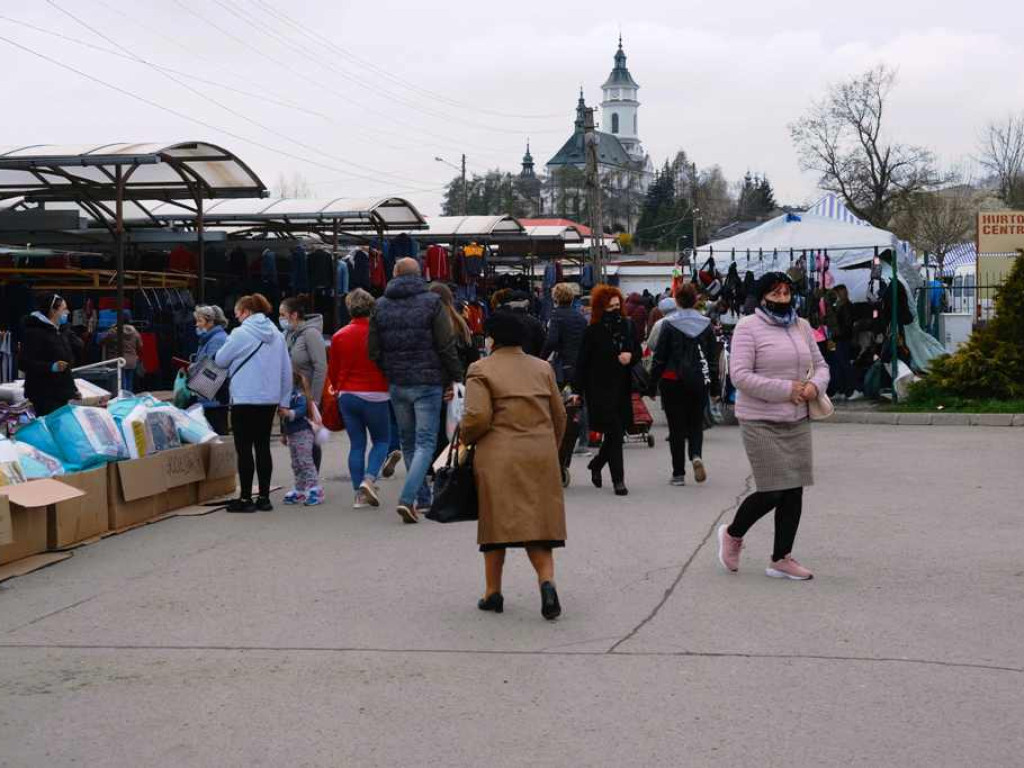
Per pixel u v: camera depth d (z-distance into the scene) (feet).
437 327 31.50
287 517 32.55
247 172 56.65
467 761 14.79
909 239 205.77
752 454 24.00
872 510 32.01
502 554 22.00
